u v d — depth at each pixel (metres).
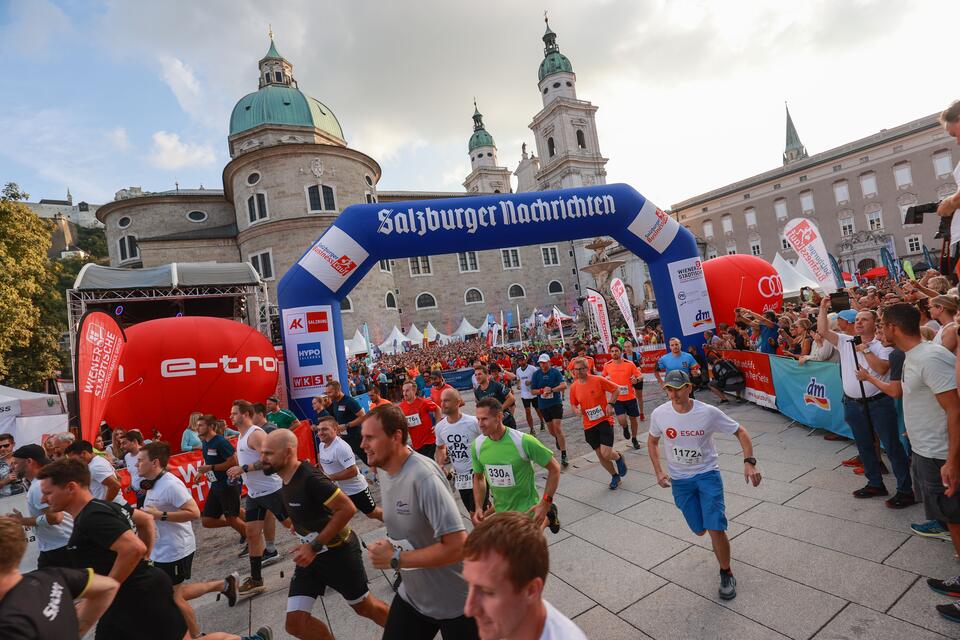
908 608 3.04
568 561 4.31
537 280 57.47
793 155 91.19
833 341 4.89
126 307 20.38
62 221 84.56
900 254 49.56
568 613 3.52
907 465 4.30
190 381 10.16
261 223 38.00
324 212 38.78
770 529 4.34
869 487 4.69
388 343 36.75
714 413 3.60
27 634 1.83
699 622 3.21
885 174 50.69
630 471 6.71
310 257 11.07
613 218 12.21
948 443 3.05
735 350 10.53
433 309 51.00
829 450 6.23
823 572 3.56
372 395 8.88
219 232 41.84
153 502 3.81
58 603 2.02
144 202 43.19
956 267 4.43
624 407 7.99
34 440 10.21
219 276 14.83
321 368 10.98
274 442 3.05
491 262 55.09
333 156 40.38
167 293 14.70
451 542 2.35
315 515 3.06
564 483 6.60
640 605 3.50
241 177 39.81
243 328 11.24
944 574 3.30
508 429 3.81
